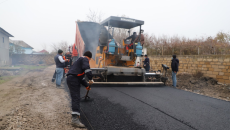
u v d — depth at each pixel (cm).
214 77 748
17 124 269
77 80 293
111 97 471
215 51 842
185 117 322
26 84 644
